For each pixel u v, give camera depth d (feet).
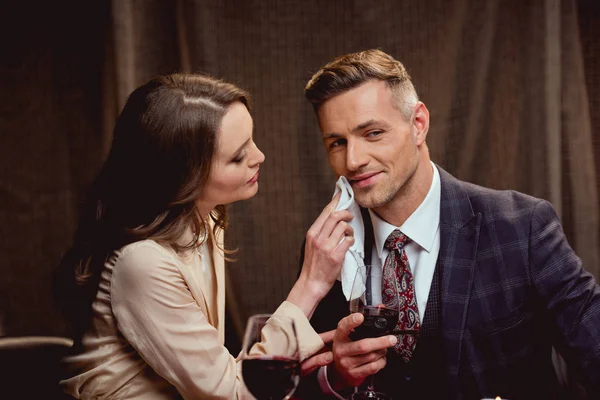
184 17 7.82
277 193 8.09
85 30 7.76
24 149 7.82
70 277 4.53
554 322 4.71
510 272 4.84
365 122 4.80
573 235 8.02
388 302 4.35
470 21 7.85
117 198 4.50
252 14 7.95
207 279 4.94
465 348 4.83
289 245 8.11
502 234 4.93
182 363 4.10
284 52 8.01
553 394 4.93
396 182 4.92
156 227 4.37
